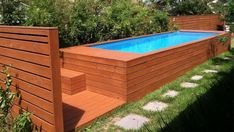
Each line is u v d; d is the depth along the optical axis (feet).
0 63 14.73
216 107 9.59
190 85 21.61
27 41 12.51
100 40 31.09
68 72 20.29
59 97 12.14
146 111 16.58
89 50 21.91
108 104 17.34
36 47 12.10
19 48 13.10
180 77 23.89
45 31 11.45
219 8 26.27
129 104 17.78
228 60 29.99
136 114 16.35
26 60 12.85
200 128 8.79
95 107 16.85
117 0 35.29
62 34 26.91
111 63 18.03
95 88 19.47
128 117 15.97
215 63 28.81
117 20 33.19
